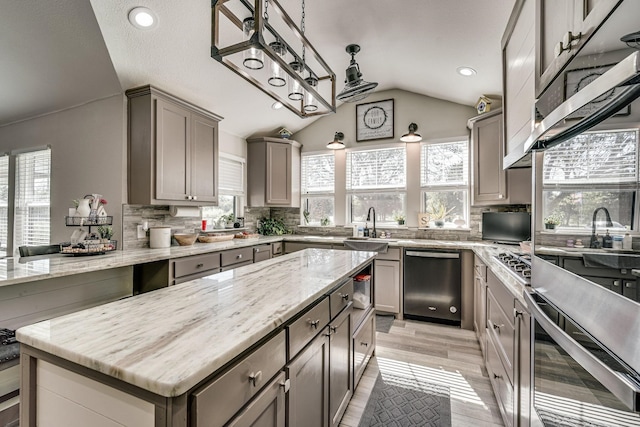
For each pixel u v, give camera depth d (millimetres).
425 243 3504
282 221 5047
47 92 2920
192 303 1212
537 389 1163
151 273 2719
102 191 2990
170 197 3020
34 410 918
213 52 1444
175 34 2484
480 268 2693
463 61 2906
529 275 1586
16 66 2602
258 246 3820
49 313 2158
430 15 2389
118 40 2389
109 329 952
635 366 632
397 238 4125
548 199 1171
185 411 710
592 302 818
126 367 725
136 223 3043
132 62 2609
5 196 3734
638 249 619
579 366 856
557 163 1087
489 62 2795
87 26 2250
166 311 1118
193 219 3766
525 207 3533
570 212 977
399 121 4285
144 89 2820
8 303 1960
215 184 3607
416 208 4172
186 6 2281
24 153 3537
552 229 1120
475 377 2291
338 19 2607
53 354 845
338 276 1691
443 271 3363
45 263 2201
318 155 4848
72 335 906
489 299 2186
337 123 4684
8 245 3699
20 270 1956
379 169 4449
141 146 2871
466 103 3871
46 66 2609
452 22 2396
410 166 4211
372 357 2607
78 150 3121
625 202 667
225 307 1162
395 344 2877
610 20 726
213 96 3428
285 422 1125
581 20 907
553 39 1213
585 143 881
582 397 843
